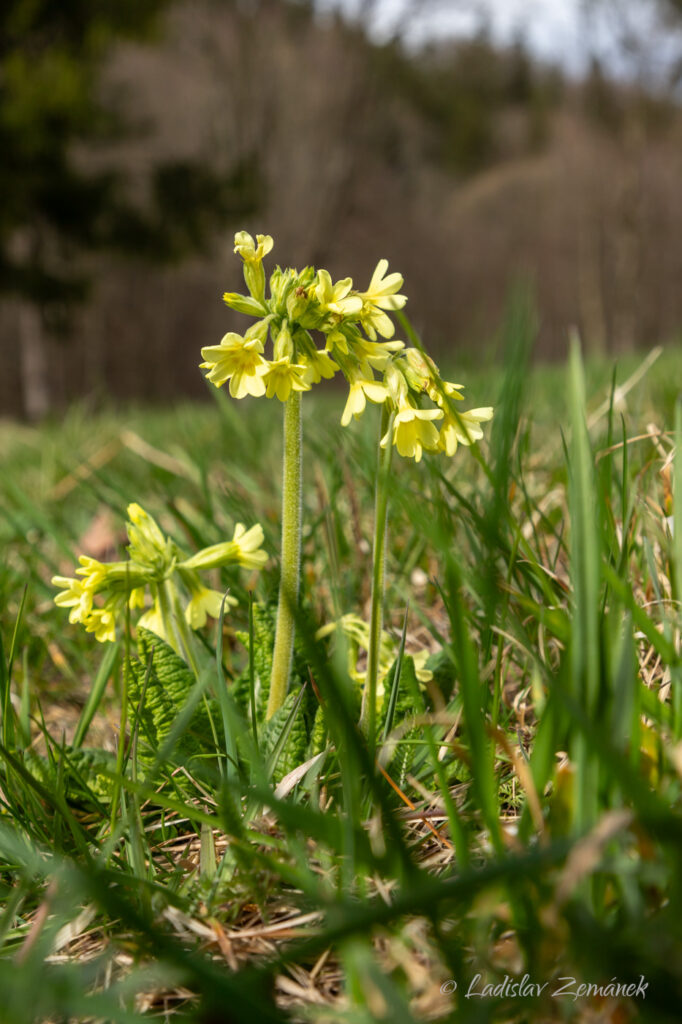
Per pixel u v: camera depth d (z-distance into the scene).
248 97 9.16
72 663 0.80
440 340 1.22
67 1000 0.46
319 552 0.80
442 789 0.50
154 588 0.62
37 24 5.79
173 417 2.71
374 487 0.78
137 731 0.57
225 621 0.77
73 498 1.33
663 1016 0.45
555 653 0.65
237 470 1.02
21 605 0.62
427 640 0.73
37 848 0.56
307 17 9.25
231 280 9.66
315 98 9.33
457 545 0.75
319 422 1.08
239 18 8.89
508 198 14.30
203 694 0.60
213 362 0.57
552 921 0.46
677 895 0.46
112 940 0.51
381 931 0.49
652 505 0.67
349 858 0.50
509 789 0.56
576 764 0.48
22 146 5.75
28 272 6.40
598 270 12.91
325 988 0.50
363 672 0.66
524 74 14.69
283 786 0.55
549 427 1.22
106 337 13.60
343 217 9.95
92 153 8.34
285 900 0.52
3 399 12.50
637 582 0.67
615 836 0.47
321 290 0.56
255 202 6.80
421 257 13.91
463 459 0.93
